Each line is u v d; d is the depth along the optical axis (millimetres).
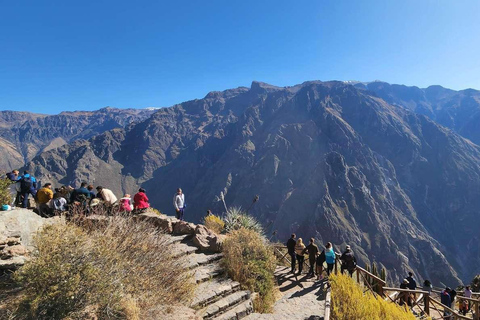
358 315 7277
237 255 8500
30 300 3734
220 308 6406
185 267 7223
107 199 9297
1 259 4879
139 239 6086
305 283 10547
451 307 12680
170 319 4645
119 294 4230
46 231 4418
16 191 9797
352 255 11102
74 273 3980
